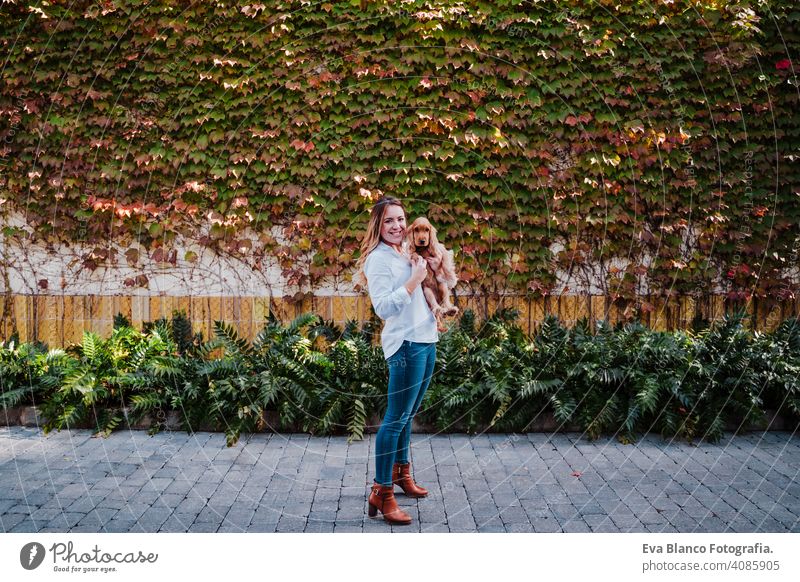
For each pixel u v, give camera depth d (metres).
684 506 3.77
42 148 6.67
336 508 3.75
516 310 6.28
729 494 3.95
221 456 4.62
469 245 6.68
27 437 4.98
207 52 6.58
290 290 6.79
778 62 6.56
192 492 3.96
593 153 6.62
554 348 5.55
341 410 5.10
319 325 5.89
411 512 3.69
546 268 6.67
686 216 6.71
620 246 6.73
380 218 3.62
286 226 6.73
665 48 6.54
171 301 6.79
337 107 6.59
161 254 6.73
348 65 6.56
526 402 5.23
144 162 6.65
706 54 6.55
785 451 4.74
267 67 6.57
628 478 4.22
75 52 6.59
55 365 5.55
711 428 4.91
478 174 6.66
